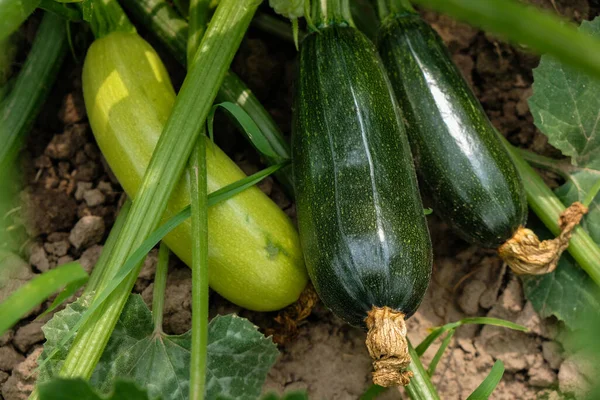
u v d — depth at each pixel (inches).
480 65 33.8
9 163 31.5
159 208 26.9
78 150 32.7
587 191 31.1
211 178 28.5
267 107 33.8
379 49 30.0
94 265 31.4
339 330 31.2
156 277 29.1
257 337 27.9
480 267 31.8
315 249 27.0
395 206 26.9
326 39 28.5
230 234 27.8
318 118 27.7
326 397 30.6
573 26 33.5
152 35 33.7
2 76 33.0
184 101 27.7
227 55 28.2
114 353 27.4
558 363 31.0
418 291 26.7
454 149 28.7
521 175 30.6
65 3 30.0
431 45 29.6
